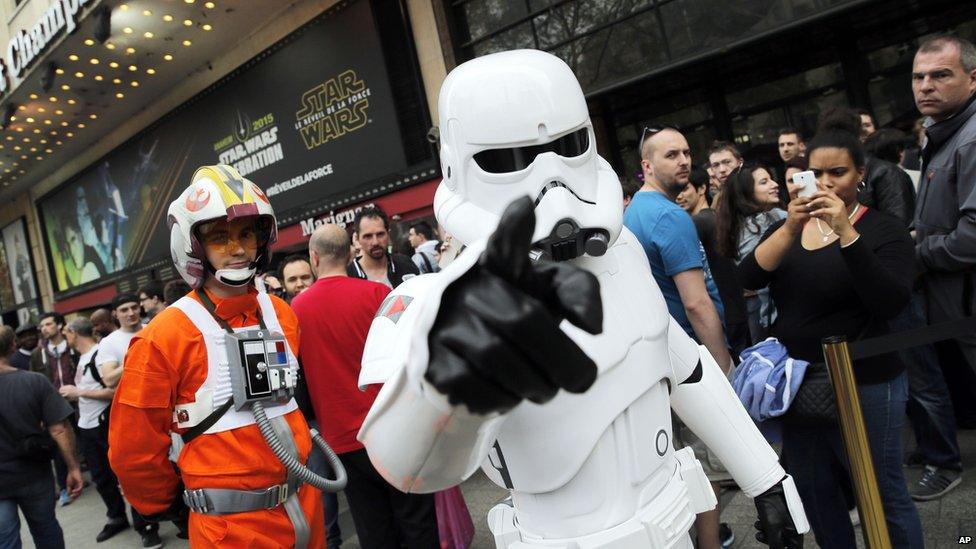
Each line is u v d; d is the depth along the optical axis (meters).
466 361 0.52
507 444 1.14
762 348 1.97
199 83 11.63
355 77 9.18
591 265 1.19
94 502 5.87
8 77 11.68
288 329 2.21
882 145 3.56
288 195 10.52
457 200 1.20
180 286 4.12
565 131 1.15
